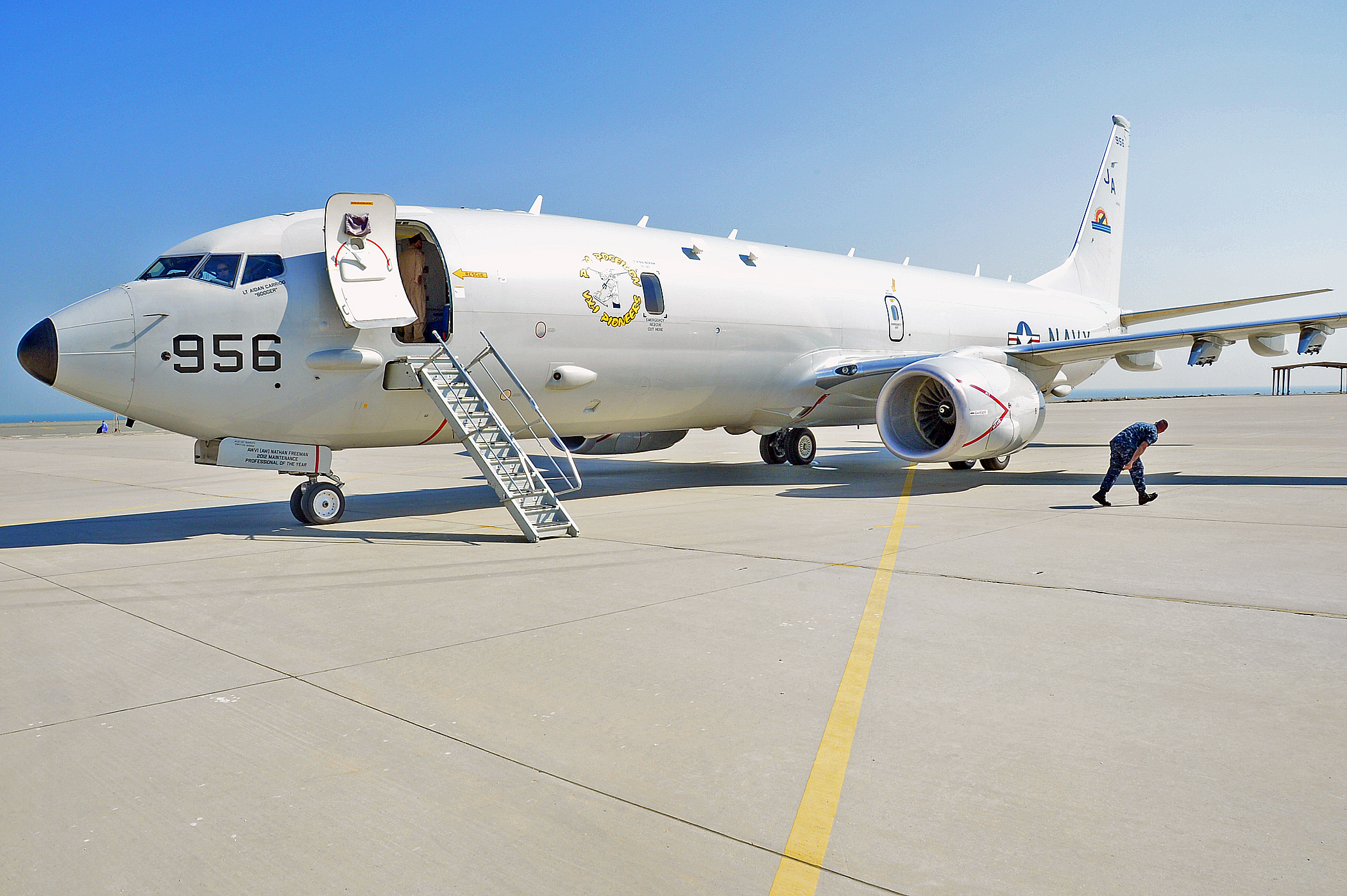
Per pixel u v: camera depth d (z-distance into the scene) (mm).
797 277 15938
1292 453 20000
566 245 12859
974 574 7453
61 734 4273
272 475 21562
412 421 11711
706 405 14898
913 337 17812
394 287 10898
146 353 9859
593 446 17172
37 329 9594
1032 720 4191
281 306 10453
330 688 4879
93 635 6109
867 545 8922
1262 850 2988
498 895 2840
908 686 4715
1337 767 3619
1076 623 5863
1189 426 33656
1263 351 14648
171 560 9000
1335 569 7395
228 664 5375
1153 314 20734
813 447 19953
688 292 13984
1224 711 4258
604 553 8867
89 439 43312
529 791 3566
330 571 8234
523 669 5141
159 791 3627
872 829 3201
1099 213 24781
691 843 3137
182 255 10562
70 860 3098
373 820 3350
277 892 2879
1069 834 3129
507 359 11961
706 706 4484
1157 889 2770
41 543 10453
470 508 13070
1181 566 7590
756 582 7297
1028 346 15859
